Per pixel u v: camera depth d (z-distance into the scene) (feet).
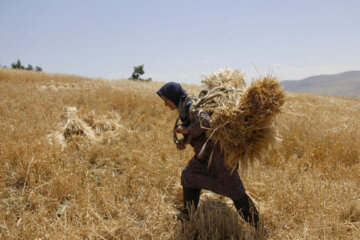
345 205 12.11
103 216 11.76
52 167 14.70
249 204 11.24
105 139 19.79
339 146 18.52
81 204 12.05
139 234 10.82
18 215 11.68
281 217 11.80
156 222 11.54
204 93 11.39
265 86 10.19
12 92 35.81
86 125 21.40
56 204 12.32
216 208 12.07
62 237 9.94
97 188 13.29
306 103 41.29
